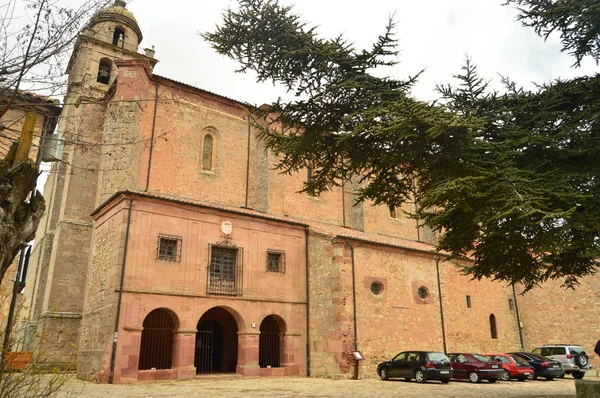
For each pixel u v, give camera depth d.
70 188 25.81
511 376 22.70
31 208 6.75
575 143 12.45
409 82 12.23
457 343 26.91
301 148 13.05
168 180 25.50
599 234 11.38
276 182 28.66
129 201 19.91
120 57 33.50
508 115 12.80
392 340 23.56
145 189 24.50
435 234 35.00
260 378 21.05
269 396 14.38
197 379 19.81
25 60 6.36
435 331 25.91
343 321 21.84
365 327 22.66
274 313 22.70
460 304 28.14
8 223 6.22
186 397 13.88
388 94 11.91
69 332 23.50
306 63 12.14
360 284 23.25
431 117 10.51
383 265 24.62
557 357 25.72
